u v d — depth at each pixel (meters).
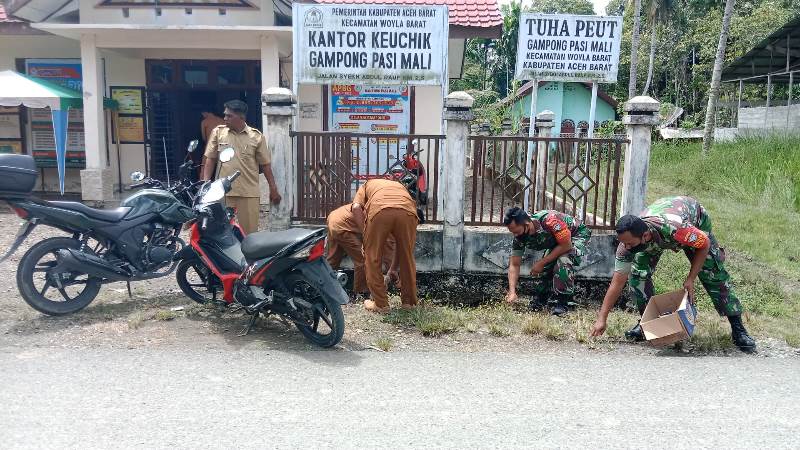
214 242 5.12
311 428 3.20
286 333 4.76
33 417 3.23
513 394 3.71
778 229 8.92
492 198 6.19
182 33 9.46
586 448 3.06
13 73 9.77
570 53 7.61
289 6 10.05
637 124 5.83
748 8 32.22
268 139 6.11
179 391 3.61
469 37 10.14
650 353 4.53
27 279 4.67
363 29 6.61
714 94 16.39
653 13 29.67
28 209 4.63
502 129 13.58
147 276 5.17
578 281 6.07
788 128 16.70
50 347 4.26
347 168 6.20
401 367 4.11
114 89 11.02
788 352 4.62
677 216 4.53
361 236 5.61
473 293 6.09
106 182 10.20
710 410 3.54
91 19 9.76
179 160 11.26
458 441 3.10
